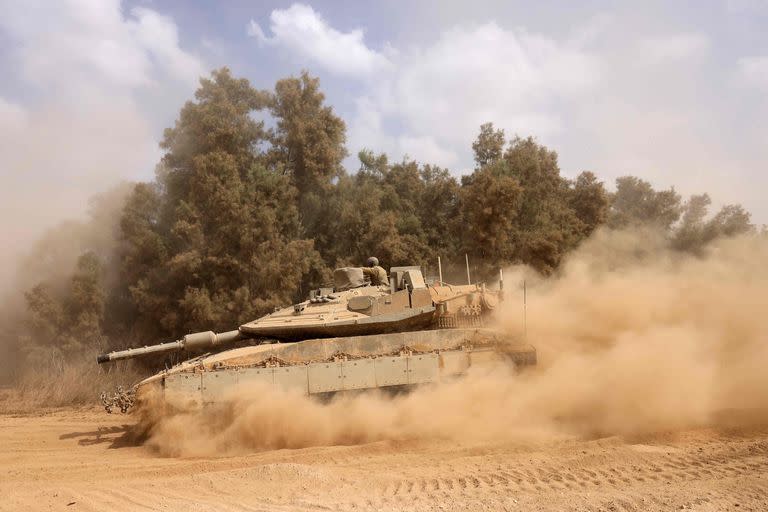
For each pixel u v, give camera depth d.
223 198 26.06
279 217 28.11
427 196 35.19
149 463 12.09
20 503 9.27
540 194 33.81
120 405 13.57
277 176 28.14
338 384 13.53
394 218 31.06
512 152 33.91
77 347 25.66
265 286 26.34
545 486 8.82
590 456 10.33
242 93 30.42
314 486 9.54
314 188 31.33
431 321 15.28
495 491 8.67
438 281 16.95
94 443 14.29
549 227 31.56
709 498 7.81
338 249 31.41
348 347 13.98
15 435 15.18
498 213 30.06
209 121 27.66
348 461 11.24
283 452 12.23
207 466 11.45
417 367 13.77
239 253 26.70
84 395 21.95
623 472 9.37
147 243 26.89
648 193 39.75
